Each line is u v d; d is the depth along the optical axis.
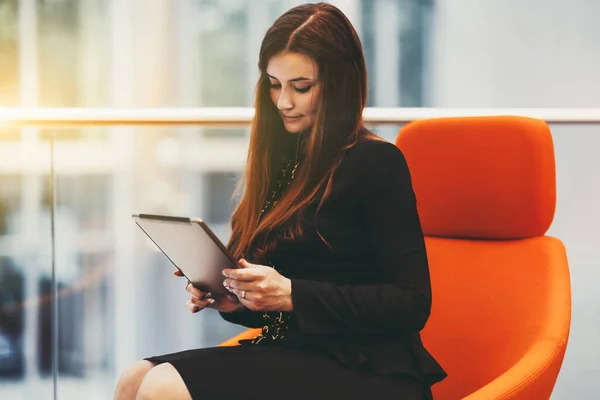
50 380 2.62
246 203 1.46
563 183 2.51
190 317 3.43
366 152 1.31
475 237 1.65
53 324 2.55
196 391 1.18
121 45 4.52
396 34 4.71
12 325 2.56
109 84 4.50
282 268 1.36
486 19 4.71
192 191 3.62
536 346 1.41
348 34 1.34
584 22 4.78
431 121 1.68
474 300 1.60
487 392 1.26
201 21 4.71
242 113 2.27
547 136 1.57
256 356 1.26
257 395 1.20
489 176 1.60
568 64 4.80
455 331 1.61
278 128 1.46
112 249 3.29
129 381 1.28
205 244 1.18
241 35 4.89
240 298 1.25
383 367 1.26
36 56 4.53
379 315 1.25
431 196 1.67
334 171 1.32
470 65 4.77
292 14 1.34
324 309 1.24
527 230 1.59
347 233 1.32
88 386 3.12
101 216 3.30
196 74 4.70
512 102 4.80
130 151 3.45
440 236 1.71
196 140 3.64
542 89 4.80
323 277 1.33
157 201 3.52
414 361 1.30
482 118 1.62
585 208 2.50
